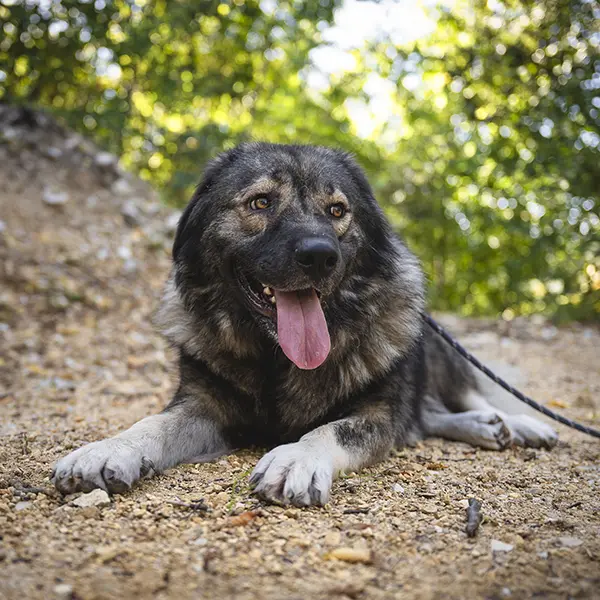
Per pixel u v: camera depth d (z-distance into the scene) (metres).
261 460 0.92
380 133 3.98
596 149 2.40
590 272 2.68
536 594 0.71
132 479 0.91
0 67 2.51
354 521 0.84
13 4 2.34
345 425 1.04
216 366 1.11
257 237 1.06
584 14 2.28
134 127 2.85
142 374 1.67
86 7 2.33
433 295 3.65
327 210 1.08
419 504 0.90
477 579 0.73
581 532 0.83
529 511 0.90
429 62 2.80
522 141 2.56
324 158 1.13
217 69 2.89
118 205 2.47
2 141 2.50
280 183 1.07
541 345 2.28
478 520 0.84
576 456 1.19
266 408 1.12
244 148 1.16
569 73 2.35
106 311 1.98
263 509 0.86
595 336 2.43
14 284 1.97
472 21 2.61
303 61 3.19
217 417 1.12
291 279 0.99
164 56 2.68
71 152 2.60
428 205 3.35
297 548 0.77
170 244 2.38
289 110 3.94
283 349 1.00
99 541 0.77
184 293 1.14
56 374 1.62
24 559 0.73
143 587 0.70
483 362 1.75
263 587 0.71
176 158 2.80
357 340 1.11
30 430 1.20
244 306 1.09
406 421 1.18
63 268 2.08
